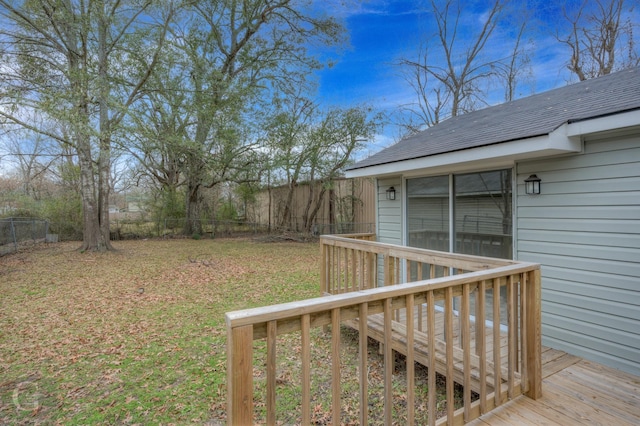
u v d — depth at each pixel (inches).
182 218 605.9
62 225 503.2
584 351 124.4
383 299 66.8
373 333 131.9
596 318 121.2
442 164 156.2
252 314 53.0
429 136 226.5
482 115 229.1
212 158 447.5
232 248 471.8
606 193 118.4
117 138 352.2
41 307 201.9
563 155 130.3
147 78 385.7
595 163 121.0
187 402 105.9
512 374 89.2
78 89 321.1
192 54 401.7
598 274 120.8
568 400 92.0
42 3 318.0
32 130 358.9
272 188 637.9
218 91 412.8
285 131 520.4
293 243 536.4
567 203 129.4
